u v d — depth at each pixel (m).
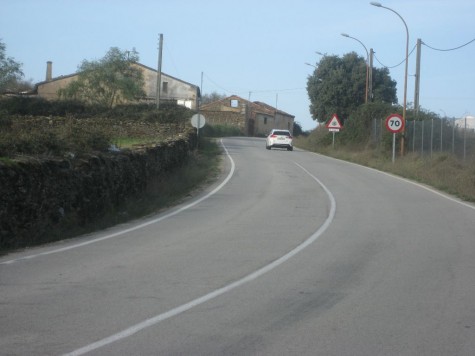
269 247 10.66
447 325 6.32
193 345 5.57
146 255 9.84
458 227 13.21
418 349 5.59
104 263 9.17
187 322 6.27
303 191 20.14
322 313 6.69
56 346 5.48
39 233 11.08
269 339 5.78
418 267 9.18
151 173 18.72
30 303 6.89
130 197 15.97
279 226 13.10
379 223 13.66
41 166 11.45
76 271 8.59
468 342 5.79
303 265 9.22
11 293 7.33
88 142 15.51
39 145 12.95
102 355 5.28
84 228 12.40
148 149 18.70
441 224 13.61
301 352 5.45
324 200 17.86
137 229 12.63
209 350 5.45
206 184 21.86
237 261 9.43
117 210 14.66
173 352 5.38
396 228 12.98
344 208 16.17
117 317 6.40
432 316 6.63
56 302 6.95
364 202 17.48
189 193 19.22
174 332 5.94
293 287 7.84
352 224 13.48
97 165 13.91
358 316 6.59
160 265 9.07
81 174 12.99
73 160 13.18
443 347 5.65
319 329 6.12
